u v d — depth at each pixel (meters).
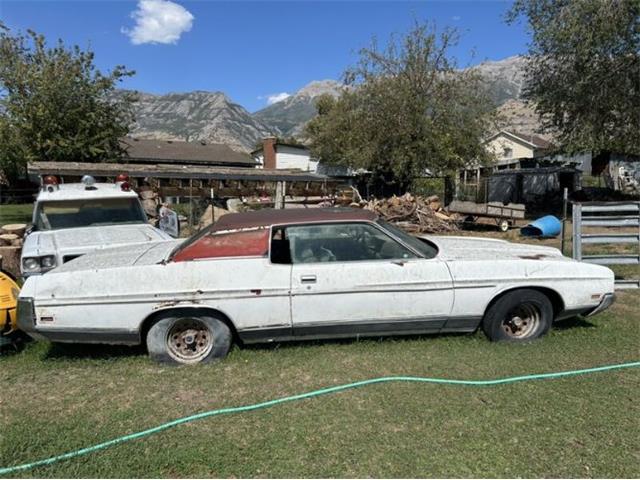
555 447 2.63
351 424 2.91
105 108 20.25
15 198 26.78
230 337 3.91
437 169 19.78
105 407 3.20
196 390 3.42
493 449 2.62
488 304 4.10
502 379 3.48
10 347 4.22
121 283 3.71
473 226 15.70
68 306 3.66
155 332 3.80
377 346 4.14
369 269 3.91
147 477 2.44
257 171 17.19
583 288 4.16
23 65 18.77
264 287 3.79
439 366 3.73
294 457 2.58
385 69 20.09
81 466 2.53
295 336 3.96
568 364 3.74
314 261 3.96
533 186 25.55
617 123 16.03
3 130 17.59
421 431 2.82
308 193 17.25
